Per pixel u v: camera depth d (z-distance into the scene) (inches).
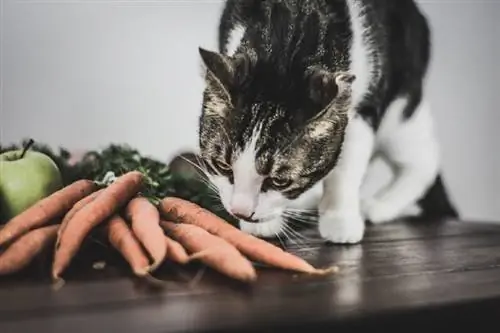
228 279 16.2
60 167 21.2
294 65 19.3
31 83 23.3
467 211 28.9
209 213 18.5
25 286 15.7
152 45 24.5
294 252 19.4
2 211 19.0
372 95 21.2
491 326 15.3
